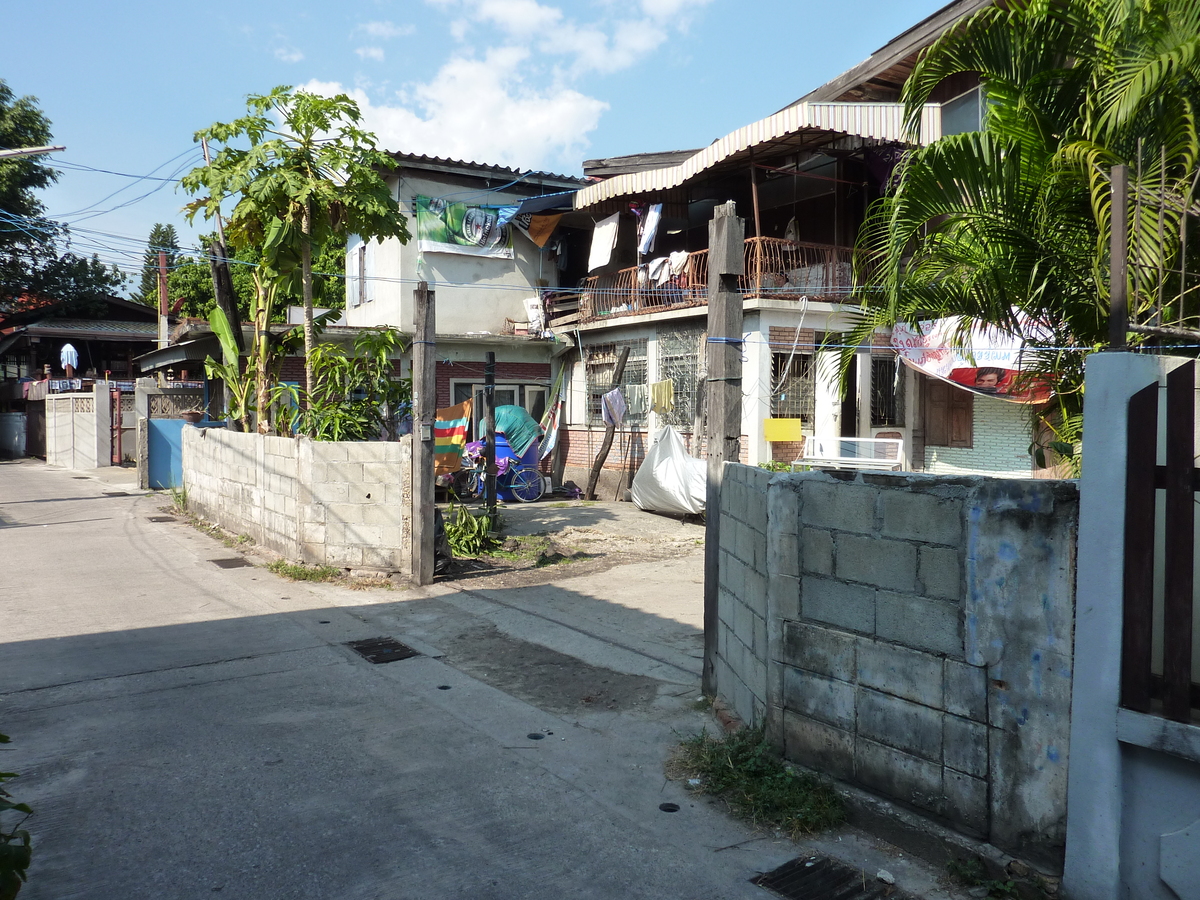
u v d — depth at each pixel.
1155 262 3.79
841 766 3.78
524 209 17.20
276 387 11.08
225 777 4.14
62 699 5.24
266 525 10.15
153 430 16.53
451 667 6.01
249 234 10.54
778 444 13.01
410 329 16.78
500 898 3.14
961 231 4.84
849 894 3.16
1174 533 2.64
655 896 3.16
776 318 12.97
